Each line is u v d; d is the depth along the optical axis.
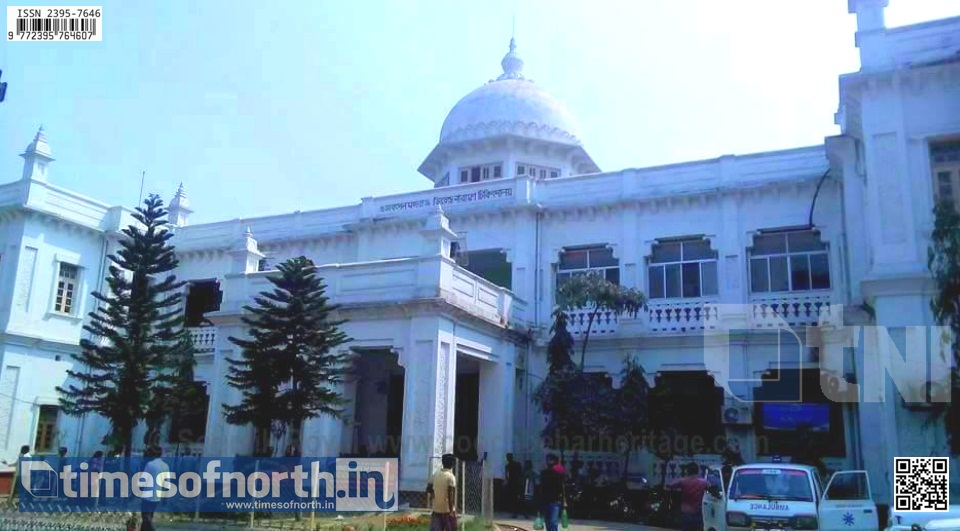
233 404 19.02
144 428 24.22
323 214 25.58
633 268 21.11
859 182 17.19
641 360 20.30
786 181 19.64
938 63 14.95
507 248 22.44
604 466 19.80
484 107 27.36
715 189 20.41
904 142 15.16
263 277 19.56
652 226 21.30
